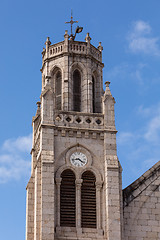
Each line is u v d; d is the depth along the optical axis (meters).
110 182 64.69
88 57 72.19
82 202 64.44
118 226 62.75
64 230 62.56
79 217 63.44
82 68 71.56
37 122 74.38
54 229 62.25
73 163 65.69
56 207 63.41
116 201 63.88
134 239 63.97
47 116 66.62
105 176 65.31
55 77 72.12
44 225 61.31
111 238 62.12
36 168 65.44
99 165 66.06
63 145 66.12
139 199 65.94
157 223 65.06
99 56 74.38
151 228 64.75
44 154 64.56
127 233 64.12
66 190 64.69
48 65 72.69
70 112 67.75
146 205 65.81
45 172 63.66
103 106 68.62
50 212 62.00
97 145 66.81
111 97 69.25
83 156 66.25
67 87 69.88
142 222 64.88
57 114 67.38
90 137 67.06
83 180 65.38
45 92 67.62
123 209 65.12
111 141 66.88
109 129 67.31
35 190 65.06
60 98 70.81
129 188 66.38
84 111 69.38
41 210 62.00
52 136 65.75
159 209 65.75
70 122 67.19
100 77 73.19
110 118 68.06
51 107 67.12
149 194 66.31
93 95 72.00
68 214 63.69
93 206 64.50
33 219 66.81
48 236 60.91
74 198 64.50
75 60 71.75
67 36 72.75
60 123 66.81
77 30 73.94
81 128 66.81
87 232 62.94
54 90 71.44
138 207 65.56
